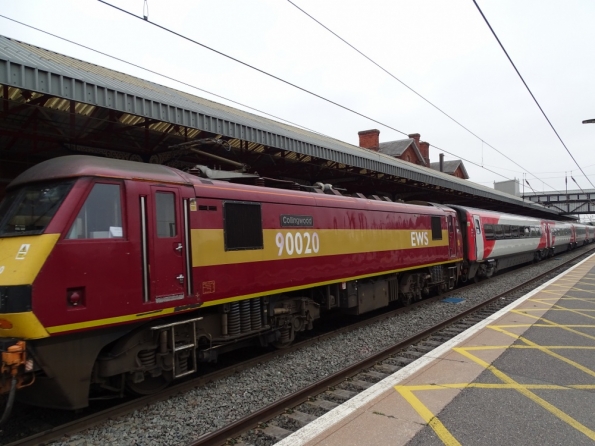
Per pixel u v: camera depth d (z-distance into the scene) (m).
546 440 3.92
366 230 9.45
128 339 5.00
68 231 4.34
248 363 6.76
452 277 14.34
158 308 5.07
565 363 6.12
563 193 52.19
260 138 8.94
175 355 5.48
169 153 9.23
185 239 5.53
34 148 8.70
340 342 8.12
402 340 7.86
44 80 5.53
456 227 14.36
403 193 20.53
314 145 10.50
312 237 7.86
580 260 27.12
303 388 5.27
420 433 4.05
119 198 4.88
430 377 5.57
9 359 3.88
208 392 5.63
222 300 5.97
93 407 5.31
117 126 8.12
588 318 9.13
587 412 4.52
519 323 8.70
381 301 10.29
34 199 4.65
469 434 4.04
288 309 7.50
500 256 18.80
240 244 6.36
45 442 4.23
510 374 5.67
